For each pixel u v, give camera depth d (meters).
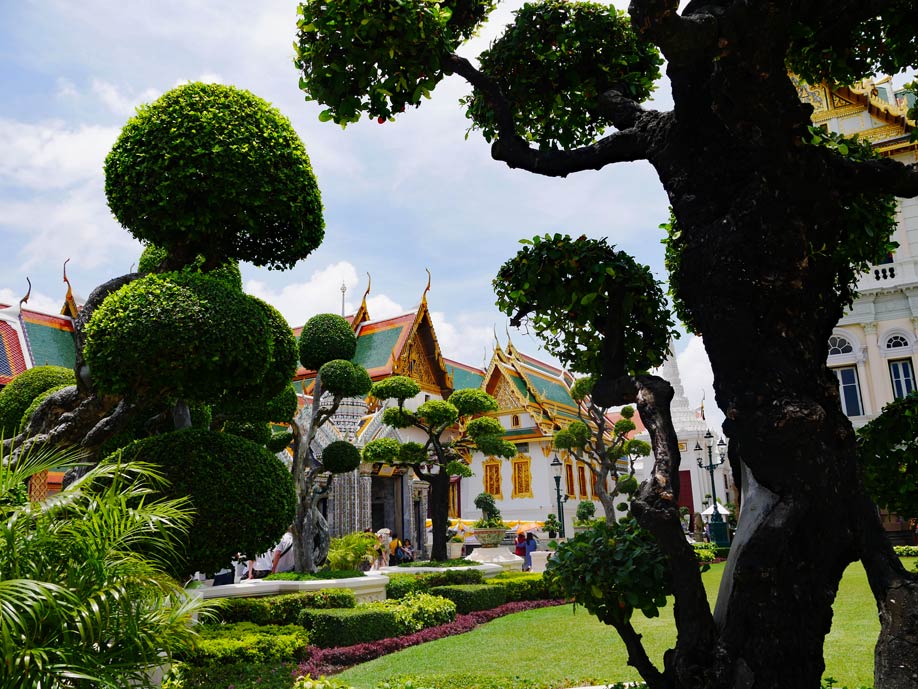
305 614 12.09
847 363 29.11
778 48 3.55
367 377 18.39
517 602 18.06
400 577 17.98
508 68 5.91
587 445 33.50
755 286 3.98
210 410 13.88
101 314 7.32
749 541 3.90
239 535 7.54
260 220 8.41
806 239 4.01
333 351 18.20
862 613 12.52
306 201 8.83
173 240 8.33
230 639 10.12
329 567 16.59
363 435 30.38
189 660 9.01
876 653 3.77
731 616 3.91
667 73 4.33
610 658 9.96
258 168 8.12
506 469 41.75
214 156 7.89
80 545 4.87
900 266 28.62
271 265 9.25
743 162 4.25
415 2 4.79
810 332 4.12
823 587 3.87
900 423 5.20
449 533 31.88
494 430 24.03
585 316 5.15
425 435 37.50
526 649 11.16
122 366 7.09
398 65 5.01
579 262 5.07
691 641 4.04
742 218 4.05
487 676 8.88
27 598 4.11
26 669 4.01
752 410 3.94
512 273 5.41
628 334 5.63
